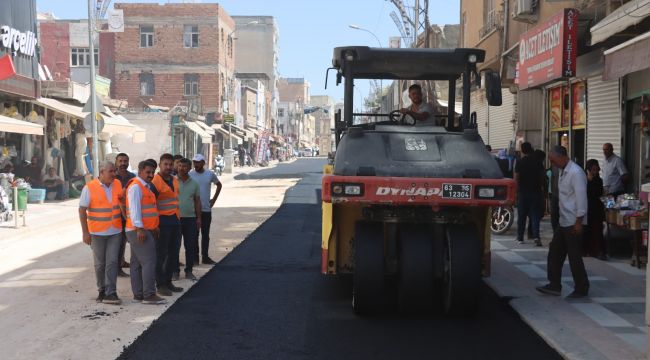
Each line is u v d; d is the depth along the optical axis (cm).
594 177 1115
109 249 820
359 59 859
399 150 771
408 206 770
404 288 757
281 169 5697
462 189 712
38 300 841
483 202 712
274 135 8994
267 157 7025
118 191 826
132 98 5603
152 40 5591
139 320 743
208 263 1099
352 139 784
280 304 820
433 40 3853
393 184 712
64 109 2473
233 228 1581
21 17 2288
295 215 1873
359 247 753
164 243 866
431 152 771
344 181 715
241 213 1939
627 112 1358
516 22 1869
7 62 1955
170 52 5597
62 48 5497
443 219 776
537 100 1920
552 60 1341
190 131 4884
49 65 5481
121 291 903
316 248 1267
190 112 4559
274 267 1068
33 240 1418
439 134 800
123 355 616
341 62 878
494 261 1115
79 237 1467
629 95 1343
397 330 708
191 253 975
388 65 874
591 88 1520
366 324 732
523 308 786
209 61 5606
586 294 834
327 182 717
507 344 659
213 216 1853
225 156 4822
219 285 931
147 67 5581
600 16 1323
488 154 777
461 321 749
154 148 4169
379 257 750
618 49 947
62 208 2089
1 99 2333
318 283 945
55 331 699
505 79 1902
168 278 880
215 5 5594
